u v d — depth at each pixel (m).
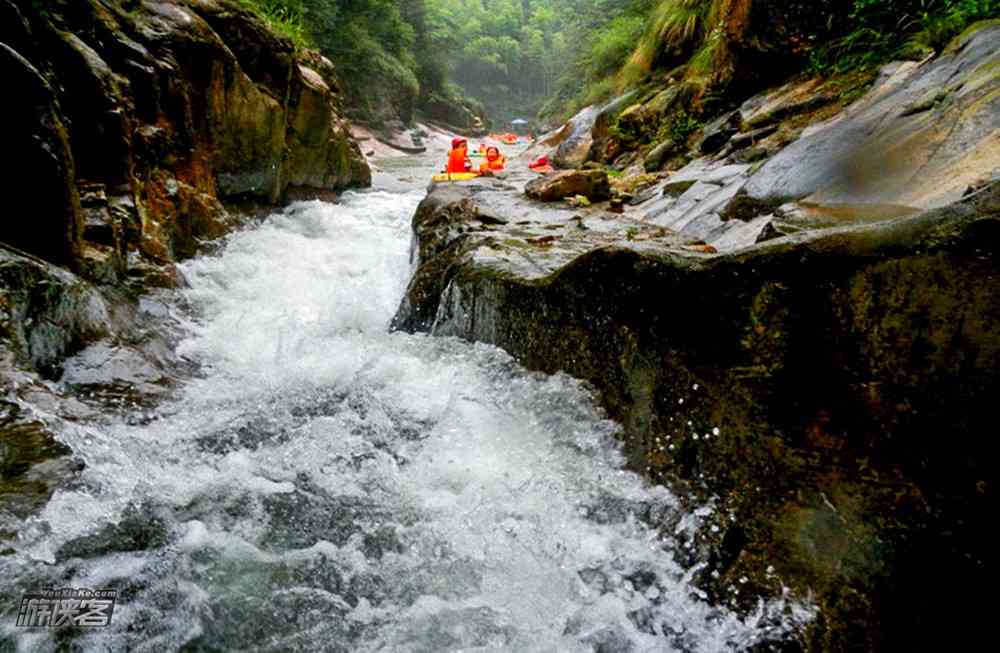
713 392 2.23
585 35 23.84
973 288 1.61
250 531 2.35
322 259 6.45
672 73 11.59
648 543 2.22
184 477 2.63
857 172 3.50
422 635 1.94
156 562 2.11
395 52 31.66
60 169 3.40
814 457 1.92
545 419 2.88
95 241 3.95
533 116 65.44
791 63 7.65
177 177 5.54
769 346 2.07
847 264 1.88
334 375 3.62
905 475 1.71
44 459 2.35
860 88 5.63
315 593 2.08
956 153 2.94
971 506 1.56
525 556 2.26
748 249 2.18
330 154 9.52
